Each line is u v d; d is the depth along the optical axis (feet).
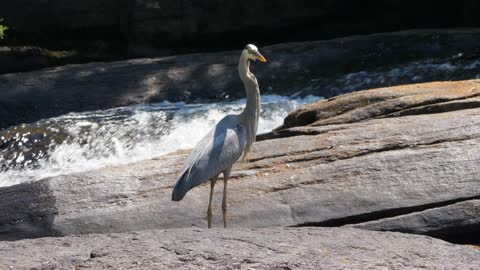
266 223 36.60
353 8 83.15
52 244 27.91
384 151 38.93
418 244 27.12
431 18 82.69
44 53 77.15
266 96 67.62
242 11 81.10
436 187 36.14
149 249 26.16
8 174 57.57
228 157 33.37
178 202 38.73
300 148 40.57
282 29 82.02
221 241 26.86
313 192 37.35
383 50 72.02
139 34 80.79
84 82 70.90
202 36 81.25
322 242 26.86
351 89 66.08
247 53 34.94
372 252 25.95
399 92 45.68
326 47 73.00
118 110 67.87
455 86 45.55
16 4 81.56
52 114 67.77
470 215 34.91
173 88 70.44
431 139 38.86
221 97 69.36
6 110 67.87
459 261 25.21
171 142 59.88
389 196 36.22
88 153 59.31
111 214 38.99
